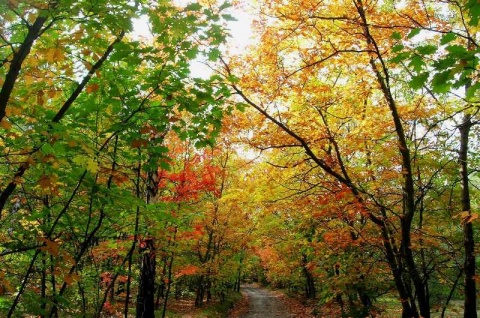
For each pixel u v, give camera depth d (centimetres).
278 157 898
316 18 644
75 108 452
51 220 537
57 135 325
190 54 416
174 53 408
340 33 648
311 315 1911
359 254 1024
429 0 573
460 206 882
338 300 1393
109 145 496
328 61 698
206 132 486
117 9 359
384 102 783
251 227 1524
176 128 480
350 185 709
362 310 1068
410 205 705
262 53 714
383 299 1703
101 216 504
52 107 477
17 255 529
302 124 738
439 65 223
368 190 847
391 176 785
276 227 1430
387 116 812
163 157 468
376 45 599
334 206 823
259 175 867
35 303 426
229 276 1898
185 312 1881
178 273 1164
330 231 930
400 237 766
